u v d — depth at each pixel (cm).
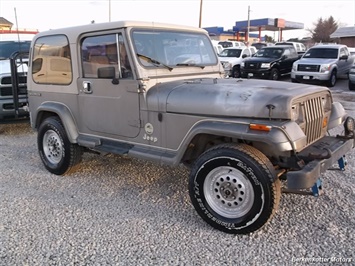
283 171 324
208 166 327
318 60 1516
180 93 351
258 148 331
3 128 802
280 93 313
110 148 412
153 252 303
